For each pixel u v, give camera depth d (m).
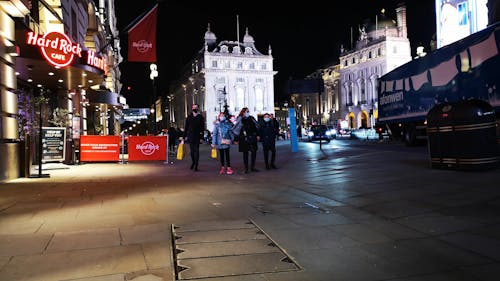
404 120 24.36
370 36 93.88
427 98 21.12
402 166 12.41
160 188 9.63
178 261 4.34
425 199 7.27
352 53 98.81
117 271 4.05
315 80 25.83
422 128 22.94
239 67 102.50
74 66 14.20
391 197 7.62
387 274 3.95
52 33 13.13
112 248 4.78
